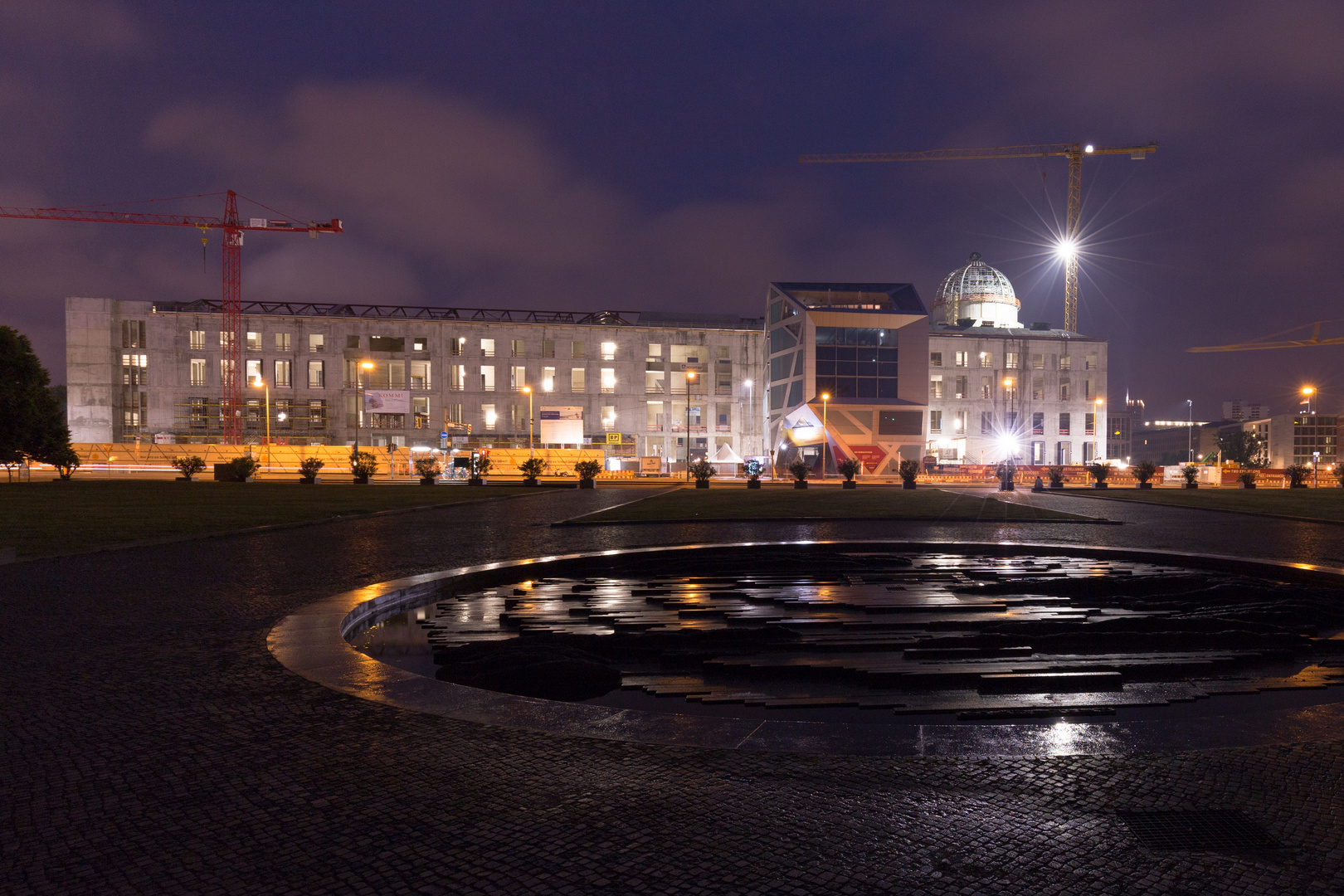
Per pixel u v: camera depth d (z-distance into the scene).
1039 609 10.75
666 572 14.24
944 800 3.92
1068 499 35.06
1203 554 14.29
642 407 90.38
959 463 77.94
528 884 3.13
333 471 69.56
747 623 9.91
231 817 3.76
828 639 9.09
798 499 34.12
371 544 16.44
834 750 4.56
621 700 7.17
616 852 3.39
